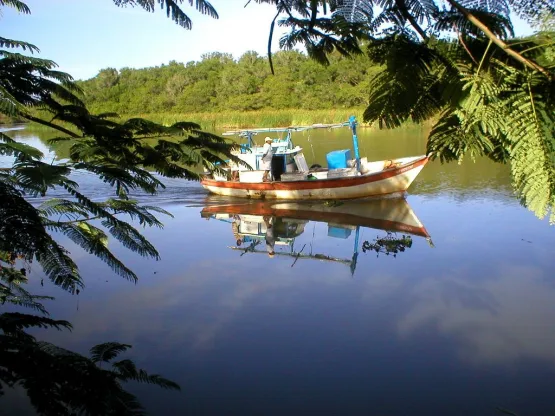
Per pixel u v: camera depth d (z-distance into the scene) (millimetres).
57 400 1763
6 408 5012
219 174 2518
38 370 1795
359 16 1067
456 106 937
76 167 1987
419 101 1049
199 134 2391
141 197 19875
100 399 1812
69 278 2266
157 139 2299
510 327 8031
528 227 13461
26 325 2248
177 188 21281
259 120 34062
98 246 2570
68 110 2207
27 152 1680
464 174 20594
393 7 1043
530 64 873
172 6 1472
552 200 810
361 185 18422
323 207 18312
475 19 914
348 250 12734
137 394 6441
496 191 17531
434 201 17328
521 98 886
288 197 19328
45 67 2248
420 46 1031
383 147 28219
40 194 1554
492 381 6641
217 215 17422
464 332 7965
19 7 2236
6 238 1837
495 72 921
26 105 2195
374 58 1092
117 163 2141
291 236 14820
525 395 6324
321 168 20844
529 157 846
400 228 14836
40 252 1941
